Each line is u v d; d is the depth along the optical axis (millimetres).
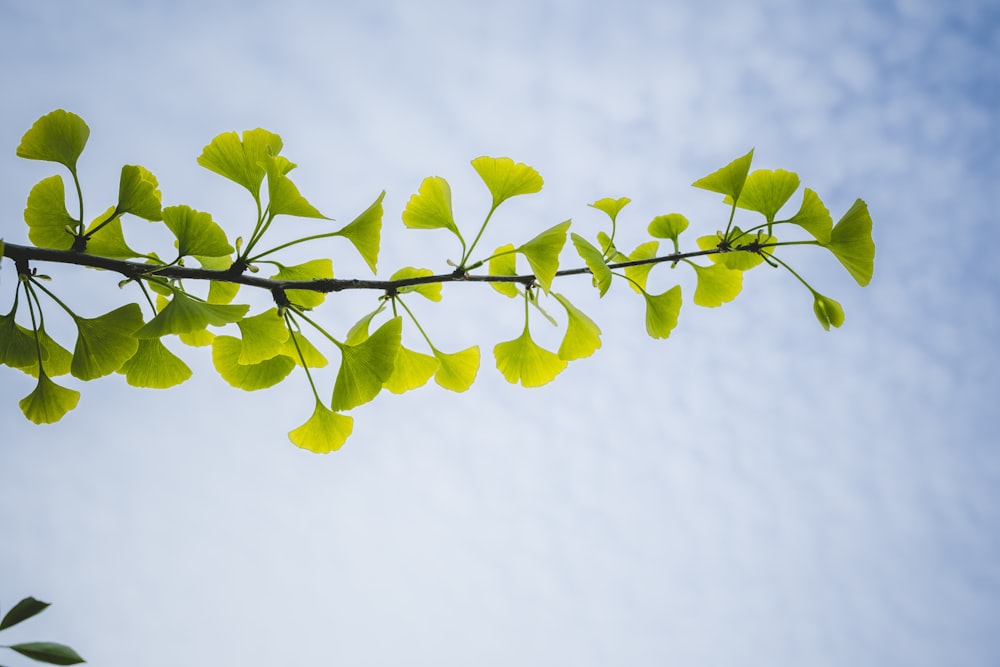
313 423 1069
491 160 1117
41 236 1006
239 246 1017
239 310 985
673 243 1191
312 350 1084
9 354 994
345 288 1052
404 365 1098
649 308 1144
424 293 1142
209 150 1028
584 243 1072
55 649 856
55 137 996
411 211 1111
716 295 1172
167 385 1045
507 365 1131
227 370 1075
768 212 1131
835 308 1126
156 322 967
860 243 1104
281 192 1013
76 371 986
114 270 984
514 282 1132
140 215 990
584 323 1104
